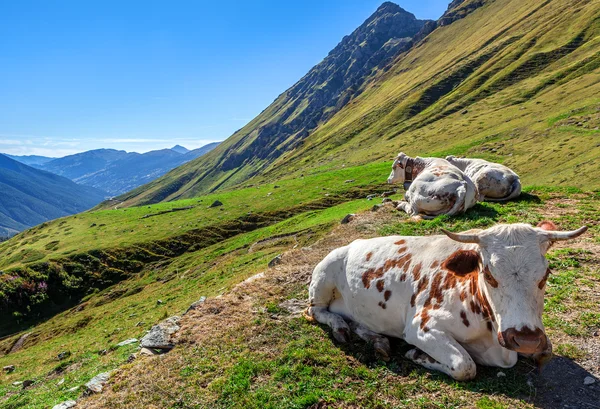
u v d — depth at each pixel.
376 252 7.23
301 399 5.78
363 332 7.10
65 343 31.00
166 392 6.64
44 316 50.75
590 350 6.04
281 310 8.93
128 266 55.47
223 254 43.25
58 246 64.44
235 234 57.81
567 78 94.56
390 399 5.60
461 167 17.31
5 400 15.44
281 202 64.56
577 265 9.02
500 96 106.38
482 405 5.11
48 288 53.41
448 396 5.39
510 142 63.66
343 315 7.75
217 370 6.98
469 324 5.64
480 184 15.83
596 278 8.30
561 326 6.73
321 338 7.42
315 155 145.75
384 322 6.91
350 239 14.22
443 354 5.72
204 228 60.28
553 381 5.47
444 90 138.75
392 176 17.23
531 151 54.34
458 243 6.33
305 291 9.98
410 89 156.50
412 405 5.38
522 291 4.74
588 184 33.56
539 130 63.59
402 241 7.21
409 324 6.34
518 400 5.17
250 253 35.09
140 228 67.06
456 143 80.12
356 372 6.26
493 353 5.67
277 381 6.40
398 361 6.43
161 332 8.82
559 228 11.66
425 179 14.44
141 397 6.66
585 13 124.25
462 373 5.50
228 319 8.88
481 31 179.25
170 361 7.58
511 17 170.00
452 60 160.88
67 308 51.44
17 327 49.22
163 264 53.31
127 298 43.25
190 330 8.68
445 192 13.77
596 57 96.69
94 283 54.06
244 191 80.44
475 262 5.42
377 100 183.25
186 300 27.50
